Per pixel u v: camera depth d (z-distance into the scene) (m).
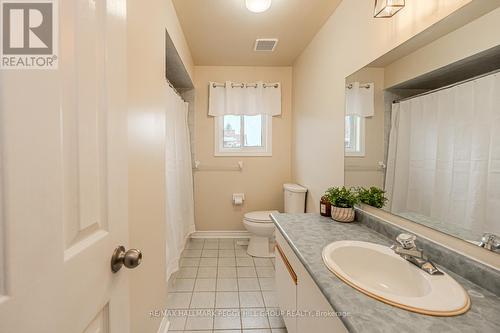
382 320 0.66
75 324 0.50
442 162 1.00
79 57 0.52
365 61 1.48
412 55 1.15
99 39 0.59
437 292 0.77
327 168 2.01
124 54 0.72
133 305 1.09
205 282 2.15
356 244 1.17
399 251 1.01
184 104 2.75
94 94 0.57
